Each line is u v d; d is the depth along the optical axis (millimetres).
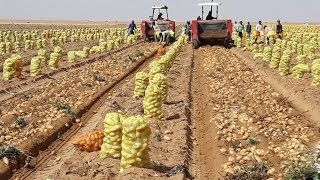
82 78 22047
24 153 11195
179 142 11773
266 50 28516
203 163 11039
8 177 10195
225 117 14500
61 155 11719
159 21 46094
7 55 33812
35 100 16453
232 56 32344
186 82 21109
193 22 39062
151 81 16078
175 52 27969
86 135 11008
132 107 15492
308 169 8609
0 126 13102
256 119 14125
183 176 9305
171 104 16078
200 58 32531
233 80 22094
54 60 26469
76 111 15469
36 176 10383
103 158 10102
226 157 10992
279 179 9273
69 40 53219
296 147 11117
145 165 9297
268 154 10938
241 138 12375
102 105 17141
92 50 36812
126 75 24375
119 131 10047
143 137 9203
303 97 17062
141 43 47156
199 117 15492
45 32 57094
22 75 23625
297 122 13836
